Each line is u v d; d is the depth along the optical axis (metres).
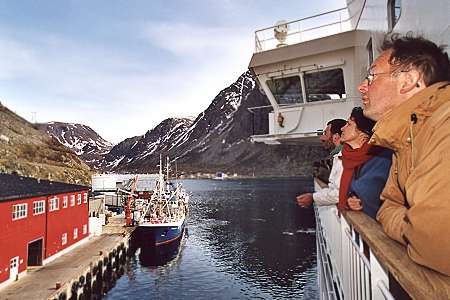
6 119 115.88
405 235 1.16
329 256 5.10
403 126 1.46
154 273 36.59
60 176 114.12
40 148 126.62
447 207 0.98
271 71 12.38
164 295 30.44
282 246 48.47
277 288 32.19
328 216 5.25
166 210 60.25
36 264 26.41
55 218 28.91
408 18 4.84
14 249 22.52
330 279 4.89
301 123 11.92
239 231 61.09
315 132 11.56
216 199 123.88
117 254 35.47
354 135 3.27
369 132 3.20
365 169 2.91
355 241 2.60
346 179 3.11
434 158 1.09
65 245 31.02
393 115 1.50
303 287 32.22
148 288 32.16
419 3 4.34
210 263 40.53
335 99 11.06
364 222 2.15
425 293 0.98
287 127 12.26
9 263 21.86
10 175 32.28
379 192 2.71
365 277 2.21
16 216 22.89
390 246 1.47
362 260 2.28
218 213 86.19
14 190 24.69
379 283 1.73
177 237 46.53
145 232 44.28
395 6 5.62
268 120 13.27
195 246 49.47
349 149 3.21
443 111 1.22
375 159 2.87
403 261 1.24
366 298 2.19
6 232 21.66
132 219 52.06
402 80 1.71
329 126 4.58
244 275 36.09
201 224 69.62
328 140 4.62
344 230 3.38
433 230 0.99
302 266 38.78
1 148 102.38
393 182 1.64
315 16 11.60
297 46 11.61
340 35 10.71
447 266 1.00
